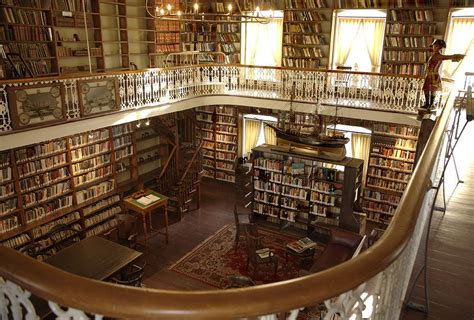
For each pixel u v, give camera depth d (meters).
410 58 11.22
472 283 2.97
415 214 1.29
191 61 13.55
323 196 9.80
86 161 9.75
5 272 1.03
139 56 12.47
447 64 11.05
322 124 11.53
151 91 9.59
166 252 9.39
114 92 8.55
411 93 9.52
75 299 0.92
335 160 9.26
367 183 11.41
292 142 9.85
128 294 0.91
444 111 2.81
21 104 6.83
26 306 1.13
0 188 8.00
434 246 3.41
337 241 8.21
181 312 0.88
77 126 7.90
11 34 8.66
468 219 3.91
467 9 10.66
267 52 13.83
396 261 1.24
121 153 10.88
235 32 14.05
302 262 8.71
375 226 11.03
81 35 10.55
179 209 10.95
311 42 12.55
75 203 9.56
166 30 12.53
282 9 12.80
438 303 2.80
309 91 10.98
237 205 11.99
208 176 14.34
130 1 11.80
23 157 8.34
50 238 8.96
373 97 10.49
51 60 9.66
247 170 13.03
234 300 0.90
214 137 13.91
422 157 1.76
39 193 8.75
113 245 6.55
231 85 11.80
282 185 10.35
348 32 12.53
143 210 9.30
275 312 0.93
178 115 12.76
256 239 8.28
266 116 13.18
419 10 10.83
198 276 8.49
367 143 11.75
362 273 1.02
